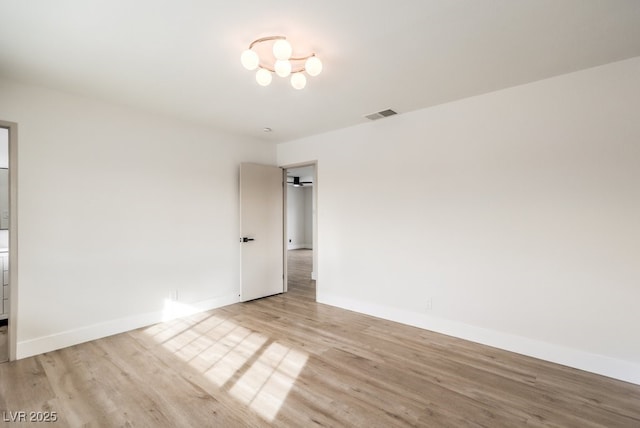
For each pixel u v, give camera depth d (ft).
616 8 5.80
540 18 6.13
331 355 9.22
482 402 6.93
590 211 8.23
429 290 11.27
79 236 10.03
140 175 11.44
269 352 9.42
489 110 9.86
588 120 8.24
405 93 9.93
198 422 6.24
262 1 5.59
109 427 6.08
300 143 15.72
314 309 13.79
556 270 8.74
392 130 12.21
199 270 13.30
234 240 14.71
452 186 10.68
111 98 10.27
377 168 12.70
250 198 14.98
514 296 9.44
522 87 9.25
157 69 8.23
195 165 13.15
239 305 14.37
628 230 7.76
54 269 9.54
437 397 7.11
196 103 10.73
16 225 8.90
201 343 10.06
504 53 7.49
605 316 8.05
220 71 8.38
